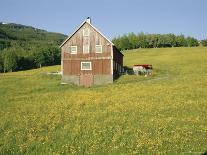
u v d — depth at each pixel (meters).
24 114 42.00
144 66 95.12
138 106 43.19
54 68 116.62
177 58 123.56
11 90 65.31
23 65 166.00
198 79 65.12
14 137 32.19
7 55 159.00
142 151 26.92
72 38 76.81
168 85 58.91
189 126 33.53
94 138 30.94
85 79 75.25
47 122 37.41
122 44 194.00
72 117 39.28
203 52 137.50
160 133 31.55
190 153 25.89
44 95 55.88
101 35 75.38
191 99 46.31
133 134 31.59
